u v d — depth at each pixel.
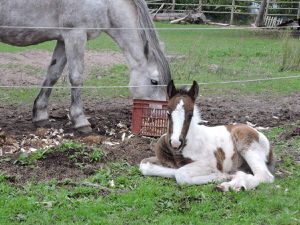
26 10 4.78
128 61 5.07
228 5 19.02
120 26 4.97
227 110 6.06
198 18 18.33
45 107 5.11
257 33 14.95
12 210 3.10
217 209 3.21
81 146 4.15
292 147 4.57
